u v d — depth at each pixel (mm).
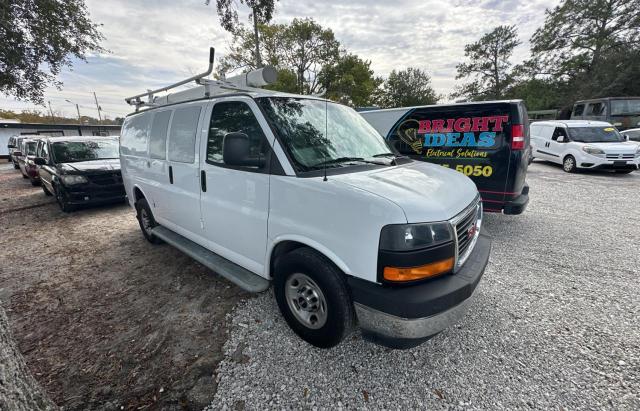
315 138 2500
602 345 2305
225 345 2379
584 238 4543
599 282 3248
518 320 2619
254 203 2469
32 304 3078
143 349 2367
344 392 1929
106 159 7441
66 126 30312
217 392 1948
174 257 4148
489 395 1890
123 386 2021
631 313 2695
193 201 3158
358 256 1845
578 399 1849
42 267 3961
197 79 2955
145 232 4656
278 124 2387
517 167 4340
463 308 1877
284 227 2244
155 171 3791
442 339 2389
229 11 6914
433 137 5137
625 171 9508
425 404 1838
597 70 26359
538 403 1827
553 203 6570
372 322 1858
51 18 8125
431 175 2410
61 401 1912
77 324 2725
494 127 4480
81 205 6496
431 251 1769
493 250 4141
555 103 30781
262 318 2701
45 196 9062
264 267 2545
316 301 2211
